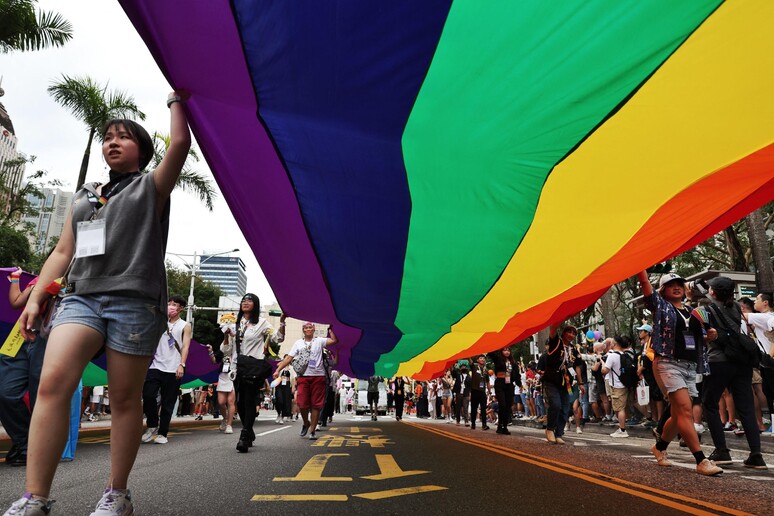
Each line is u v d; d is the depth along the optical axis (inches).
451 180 160.2
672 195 163.8
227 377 415.8
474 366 520.7
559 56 113.7
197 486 154.8
